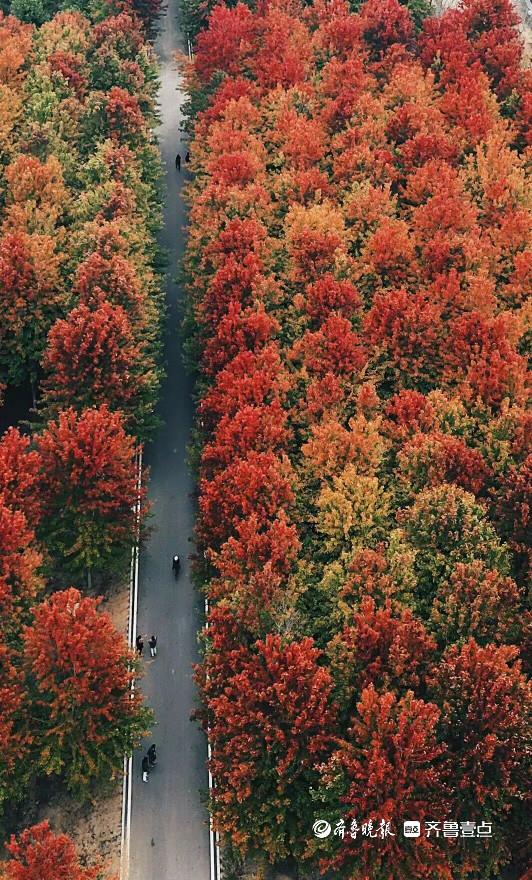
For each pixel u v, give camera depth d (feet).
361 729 166.61
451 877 164.04
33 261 267.80
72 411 221.66
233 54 379.35
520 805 172.86
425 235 291.38
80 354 237.04
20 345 266.57
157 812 201.36
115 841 196.54
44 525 225.56
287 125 331.98
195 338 278.87
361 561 191.11
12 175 301.84
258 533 209.26
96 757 190.19
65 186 319.68
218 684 182.19
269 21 394.73
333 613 188.85
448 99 349.41
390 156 317.22
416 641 177.88
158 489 272.10
